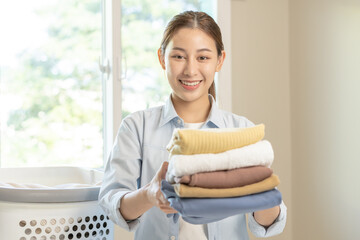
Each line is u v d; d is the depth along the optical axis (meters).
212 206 0.86
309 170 2.60
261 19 2.70
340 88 2.35
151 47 2.51
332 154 2.41
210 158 0.88
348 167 2.30
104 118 2.48
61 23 2.41
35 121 2.40
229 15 2.61
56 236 1.29
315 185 2.55
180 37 1.16
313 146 2.56
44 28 2.38
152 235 1.26
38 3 2.37
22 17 2.35
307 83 2.61
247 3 2.67
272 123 2.73
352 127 2.27
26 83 2.38
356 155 2.24
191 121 1.31
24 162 2.40
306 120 2.62
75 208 1.30
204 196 0.86
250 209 0.89
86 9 2.44
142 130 1.30
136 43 2.48
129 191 1.17
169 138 1.30
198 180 0.86
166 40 1.20
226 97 2.61
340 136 2.35
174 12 2.55
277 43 2.73
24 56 2.37
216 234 1.23
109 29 2.41
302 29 2.64
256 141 0.95
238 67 2.65
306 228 2.62
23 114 2.38
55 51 2.40
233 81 2.64
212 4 2.62
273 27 2.72
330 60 2.42
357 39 2.23
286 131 2.76
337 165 2.38
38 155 2.41
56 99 2.42
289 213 2.75
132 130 1.29
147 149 1.28
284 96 2.75
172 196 0.90
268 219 1.18
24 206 1.27
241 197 0.89
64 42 2.42
